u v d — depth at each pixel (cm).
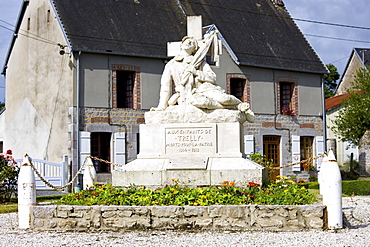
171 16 2812
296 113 2964
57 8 2484
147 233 984
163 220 1009
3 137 3042
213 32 1316
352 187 2081
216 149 1207
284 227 1000
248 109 1258
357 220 1202
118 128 2475
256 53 2878
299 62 3011
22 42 2844
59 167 2367
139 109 2536
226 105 1245
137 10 2722
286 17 3288
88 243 902
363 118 3167
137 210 1012
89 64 2422
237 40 2884
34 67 2712
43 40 2636
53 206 1045
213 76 1289
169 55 1323
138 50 2527
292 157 2927
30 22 2761
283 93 3003
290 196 1075
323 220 1011
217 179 1156
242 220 1002
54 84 2542
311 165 3033
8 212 1487
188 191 1099
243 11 3116
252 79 2820
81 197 1143
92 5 2594
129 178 1192
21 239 954
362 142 3134
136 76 2533
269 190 1111
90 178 1515
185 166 1168
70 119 2383
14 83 2933
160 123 1235
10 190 1748
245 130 2770
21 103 2833
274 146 2906
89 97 2416
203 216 1005
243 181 1148
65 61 2456
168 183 1173
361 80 3244
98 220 1021
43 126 2622
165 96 1283
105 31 2514
